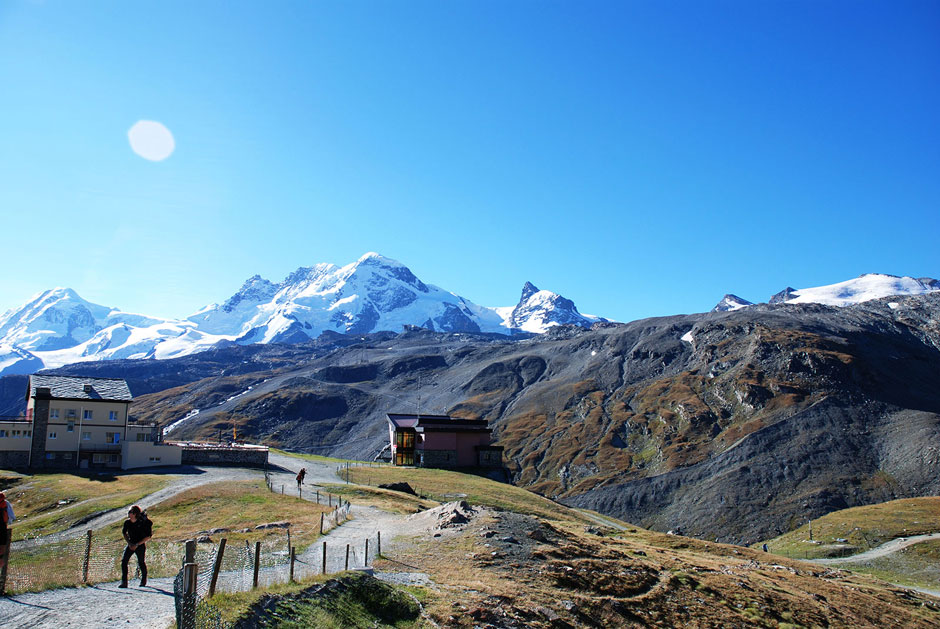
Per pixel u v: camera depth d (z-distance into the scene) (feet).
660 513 558.56
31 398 305.32
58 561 104.99
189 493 206.39
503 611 93.25
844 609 151.74
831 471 561.43
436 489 284.00
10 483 257.14
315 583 85.30
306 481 265.13
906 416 642.22
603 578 121.80
